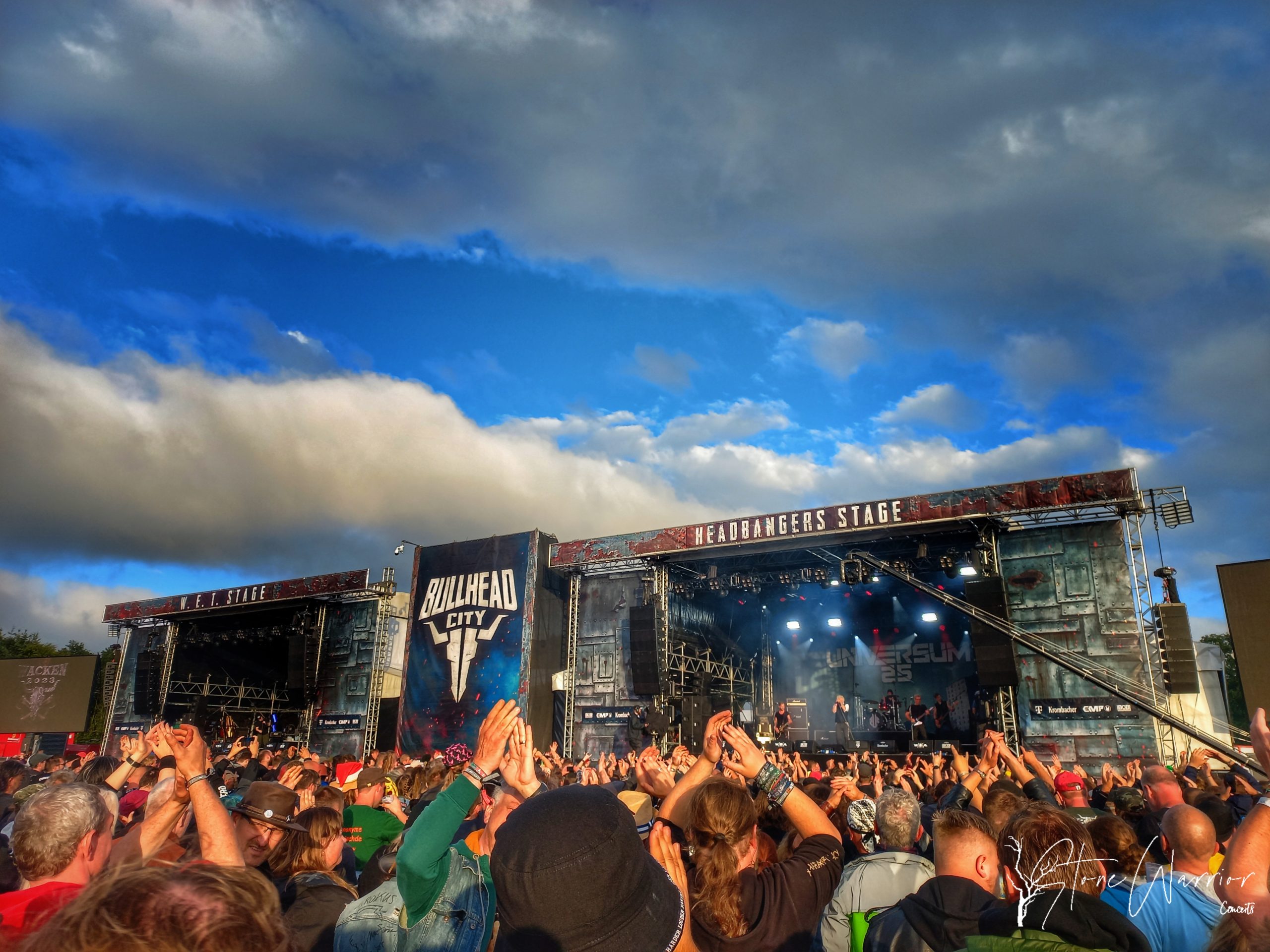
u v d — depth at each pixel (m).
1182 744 20.42
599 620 30.08
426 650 31.91
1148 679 21.02
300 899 3.95
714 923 3.19
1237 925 2.57
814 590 33.91
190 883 1.18
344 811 6.68
